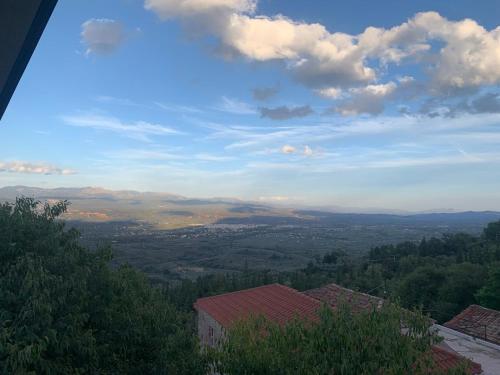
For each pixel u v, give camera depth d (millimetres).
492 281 25984
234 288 31625
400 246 48406
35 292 6957
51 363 7262
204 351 8461
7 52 2059
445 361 9453
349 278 36031
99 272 9484
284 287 20406
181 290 29781
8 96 2344
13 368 6031
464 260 35844
